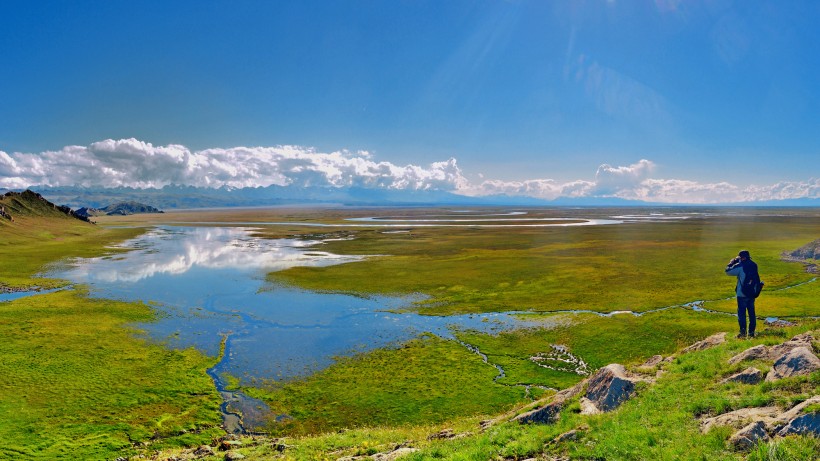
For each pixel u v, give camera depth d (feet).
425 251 352.49
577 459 49.39
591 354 134.00
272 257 332.19
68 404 103.71
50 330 155.12
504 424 69.26
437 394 110.63
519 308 184.03
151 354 136.15
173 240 472.44
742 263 79.10
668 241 396.16
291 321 171.01
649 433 49.37
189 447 88.58
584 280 229.04
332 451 73.61
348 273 260.83
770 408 47.96
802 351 56.13
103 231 582.35
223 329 161.48
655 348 136.26
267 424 98.22
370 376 121.29
